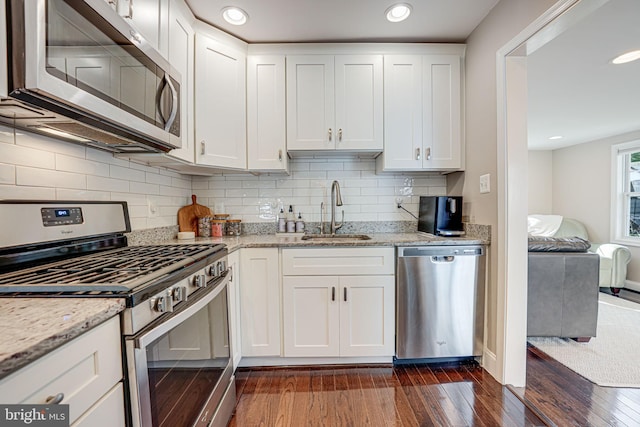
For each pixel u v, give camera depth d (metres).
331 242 1.87
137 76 1.10
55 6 0.76
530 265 2.26
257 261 1.88
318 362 1.95
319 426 1.42
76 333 0.59
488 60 1.84
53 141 1.17
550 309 2.26
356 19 1.85
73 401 0.59
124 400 0.75
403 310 1.87
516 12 1.58
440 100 2.13
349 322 1.89
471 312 1.89
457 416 1.48
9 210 0.97
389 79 2.12
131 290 0.77
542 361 2.00
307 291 1.88
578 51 2.03
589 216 4.55
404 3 1.71
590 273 2.24
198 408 1.14
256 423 1.45
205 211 2.33
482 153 1.92
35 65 0.71
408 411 1.51
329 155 2.43
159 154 1.51
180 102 1.46
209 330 1.27
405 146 2.13
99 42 0.91
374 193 2.48
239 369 1.93
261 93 2.10
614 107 3.07
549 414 1.49
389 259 1.88
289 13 1.78
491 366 1.83
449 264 1.87
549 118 3.42
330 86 2.10
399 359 1.97
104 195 1.43
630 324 2.64
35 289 0.76
